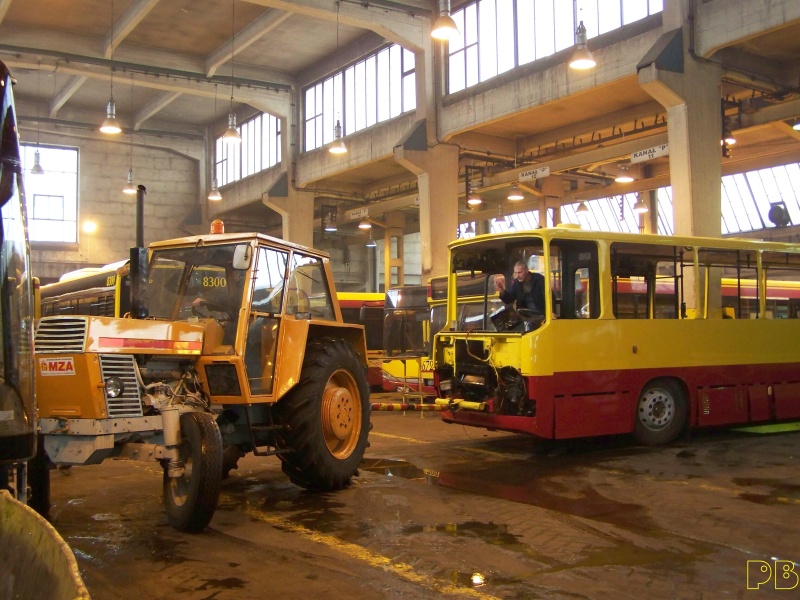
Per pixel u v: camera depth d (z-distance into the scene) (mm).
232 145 37188
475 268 10523
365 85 27375
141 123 36688
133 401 5953
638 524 6094
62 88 32875
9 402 4230
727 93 19922
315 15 21516
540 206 27547
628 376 9672
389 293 18672
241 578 4832
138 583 4758
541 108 21375
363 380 7969
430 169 23156
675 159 16266
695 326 10352
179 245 7129
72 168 37375
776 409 11086
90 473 8625
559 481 7883
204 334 6668
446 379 10461
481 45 21922
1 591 2596
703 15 16203
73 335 5797
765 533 5805
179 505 5934
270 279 7066
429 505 6828
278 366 6953
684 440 10570
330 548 5477
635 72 17375
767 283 11352
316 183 32156
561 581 4719
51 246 36625
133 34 26812
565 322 9219
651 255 10086
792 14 14531
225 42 27438
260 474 8445
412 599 4434
